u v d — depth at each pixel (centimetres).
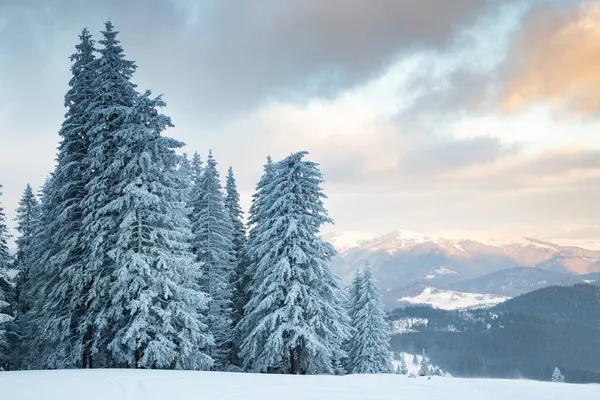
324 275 2619
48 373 1427
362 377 1477
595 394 1198
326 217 2611
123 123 2155
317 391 1138
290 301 2352
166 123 2169
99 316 1975
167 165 2242
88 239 2023
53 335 2075
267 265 2569
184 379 1289
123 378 1284
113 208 1983
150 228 2066
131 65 2275
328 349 2462
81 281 2027
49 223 2317
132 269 1914
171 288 2017
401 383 1322
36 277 2609
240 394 1075
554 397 1138
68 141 2305
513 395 1151
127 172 2073
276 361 2533
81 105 2272
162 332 1967
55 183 2288
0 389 1091
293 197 2548
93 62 2236
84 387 1124
